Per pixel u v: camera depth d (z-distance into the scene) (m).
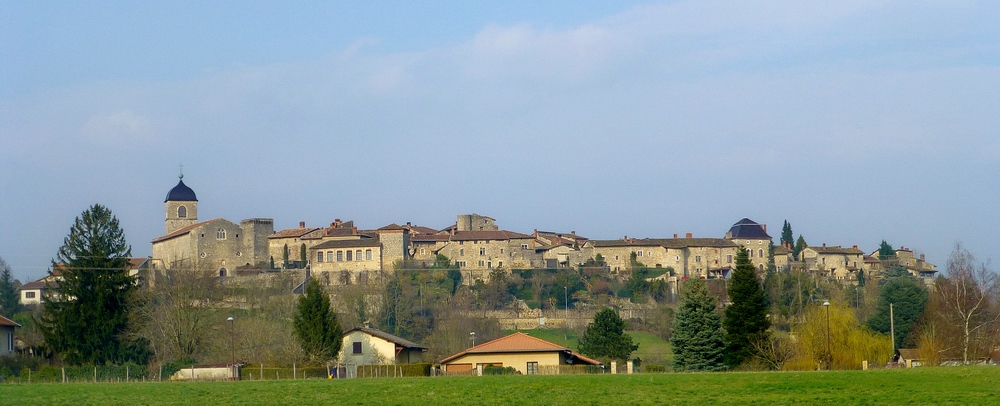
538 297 183.88
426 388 62.41
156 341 107.75
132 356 106.12
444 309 163.50
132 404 55.09
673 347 102.62
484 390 60.75
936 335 101.94
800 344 97.31
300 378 82.56
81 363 103.81
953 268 110.12
